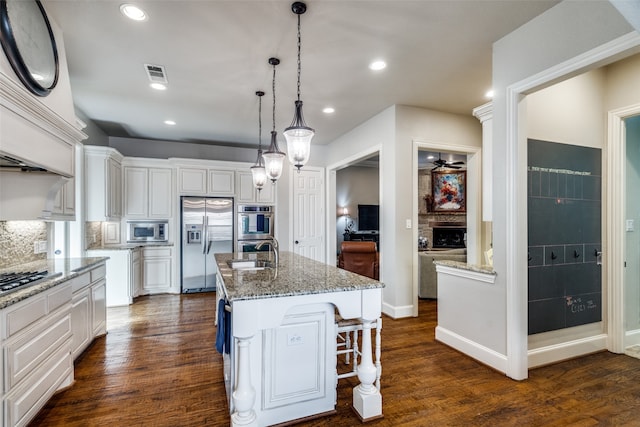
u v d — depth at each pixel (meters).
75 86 3.47
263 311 1.76
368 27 2.42
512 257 2.44
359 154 4.96
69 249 4.11
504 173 2.51
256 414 1.86
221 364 2.71
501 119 2.55
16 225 2.75
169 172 5.42
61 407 2.08
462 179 8.32
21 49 1.86
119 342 3.19
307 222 6.25
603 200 3.00
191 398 2.19
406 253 4.03
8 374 1.63
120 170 5.04
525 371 2.44
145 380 2.44
